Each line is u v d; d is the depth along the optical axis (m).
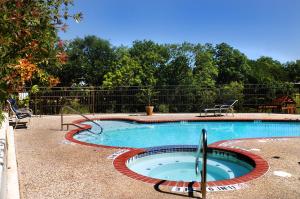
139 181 5.64
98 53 33.38
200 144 5.16
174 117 16.84
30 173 6.08
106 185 5.43
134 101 20.31
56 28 4.62
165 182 5.60
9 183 4.74
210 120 16.12
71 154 7.73
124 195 4.96
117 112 19.97
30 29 4.25
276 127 15.45
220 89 20.38
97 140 12.09
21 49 4.19
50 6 4.60
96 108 19.88
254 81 34.19
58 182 5.56
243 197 4.91
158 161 8.51
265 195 5.00
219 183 5.54
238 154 7.94
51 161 7.02
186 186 5.39
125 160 7.16
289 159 7.32
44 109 18.48
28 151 8.04
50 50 4.66
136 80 26.41
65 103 18.98
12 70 4.18
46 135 10.65
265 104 20.59
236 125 15.96
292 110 20.41
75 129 12.26
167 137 13.09
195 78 28.12
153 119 15.88
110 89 20.14
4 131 6.03
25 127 12.55
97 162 6.95
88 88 19.84
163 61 28.69
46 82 5.27
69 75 31.66
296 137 10.41
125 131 14.27
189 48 28.36
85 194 4.99
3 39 3.75
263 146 8.85
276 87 20.69
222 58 35.09
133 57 29.84
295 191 5.20
